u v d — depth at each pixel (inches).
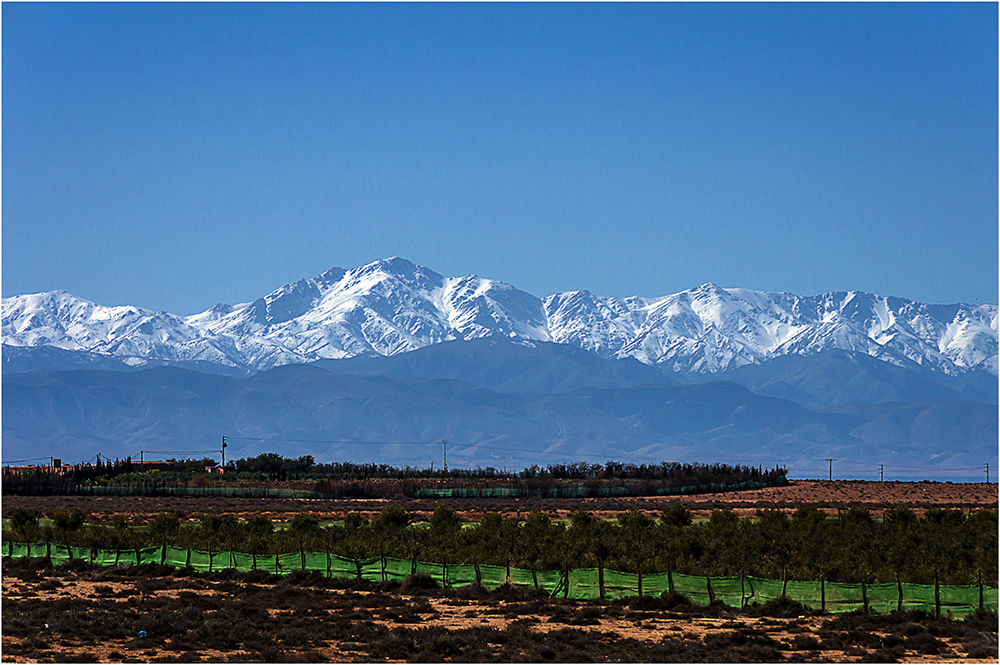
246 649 4859.7
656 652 4771.2
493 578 6875.0
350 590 6737.2
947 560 7445.9
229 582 6924.2
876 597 6018.7
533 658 4638.3
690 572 6968.5
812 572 6879.9
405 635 5132.9
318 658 4616.1
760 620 5718.5
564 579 6530.5
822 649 5000.0
